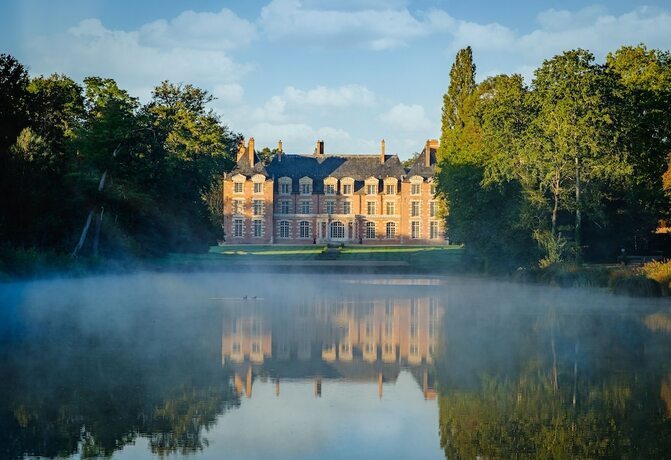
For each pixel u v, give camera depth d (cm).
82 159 5616
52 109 5984
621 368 2098
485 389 1881
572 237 5719
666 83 5694
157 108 7469
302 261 7312
